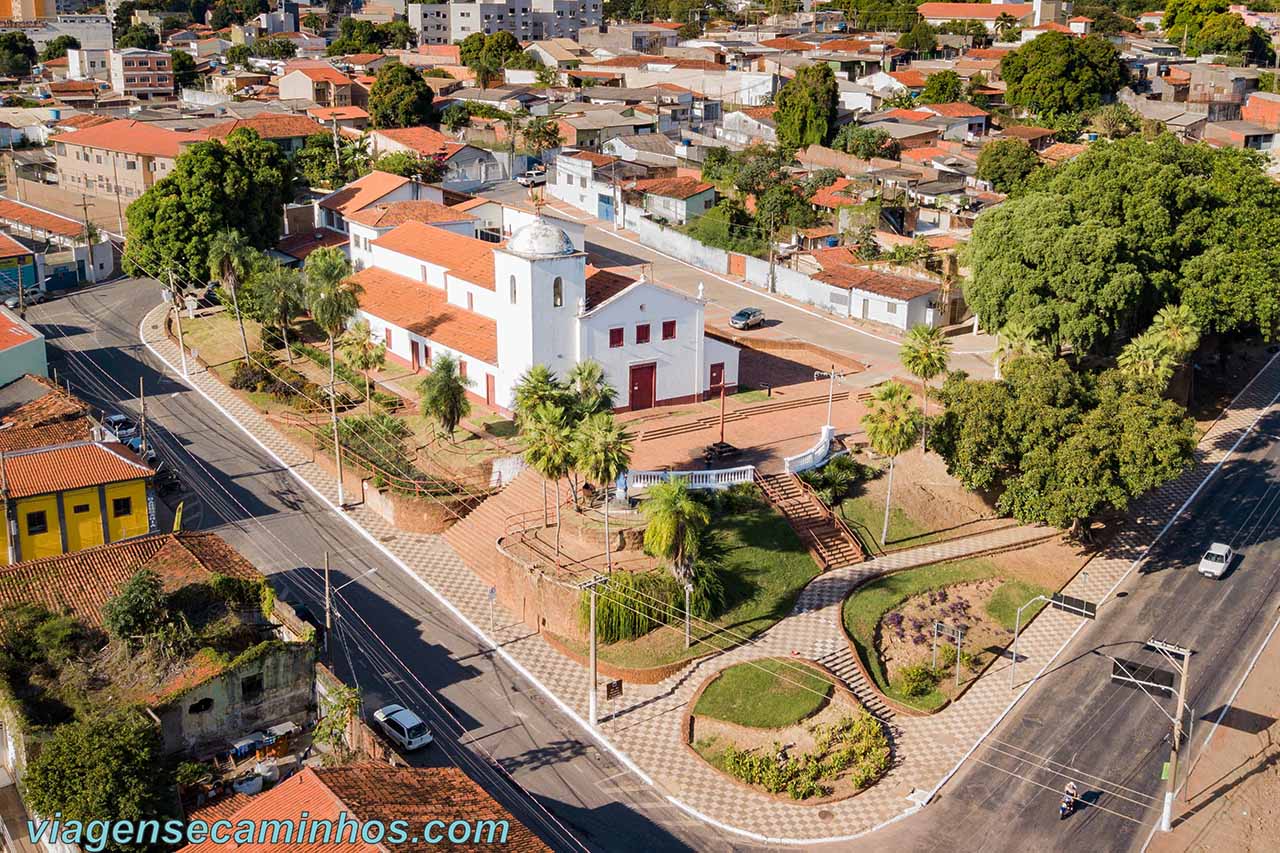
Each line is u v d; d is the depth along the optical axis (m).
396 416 89.69
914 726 63.78
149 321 114.56
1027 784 59.62
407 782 48.66
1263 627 73.19
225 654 58.09
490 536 76.00
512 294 83.12
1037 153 163.00
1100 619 74.12
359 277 106.31
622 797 57.06
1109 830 56.59
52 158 167.75
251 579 64.88
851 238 131.12
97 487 72.12
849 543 77.06
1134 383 78.12
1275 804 58.66
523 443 70.69
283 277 100.25
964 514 82.56
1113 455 74.50
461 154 158.38
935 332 82.81
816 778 58.84
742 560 72.38
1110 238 90.88
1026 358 81.69
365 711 60.97
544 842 51.50
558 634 68.44
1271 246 98.94
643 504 65.50
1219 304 96.56
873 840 55.38
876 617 71.19
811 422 88.56
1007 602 75.12
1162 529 84.19
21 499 69.75
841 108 191.75
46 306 118.62
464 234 112.88
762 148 157.62
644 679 64.88
